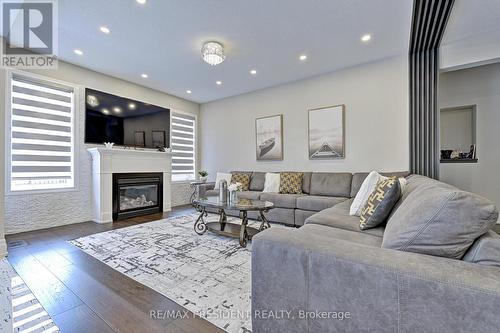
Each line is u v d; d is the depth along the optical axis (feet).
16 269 6.84
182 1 7.56
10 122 10.29
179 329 4.36
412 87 11.08
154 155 15.14
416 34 9.29
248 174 16.01
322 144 13.75
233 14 8.25
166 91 16.76
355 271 3.05
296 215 11.79
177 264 7.15
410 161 11.10
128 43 10.18
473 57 9.80
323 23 8.79
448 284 2.55
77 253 8.04
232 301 5.26
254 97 16.71
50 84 11.43
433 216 3.26
